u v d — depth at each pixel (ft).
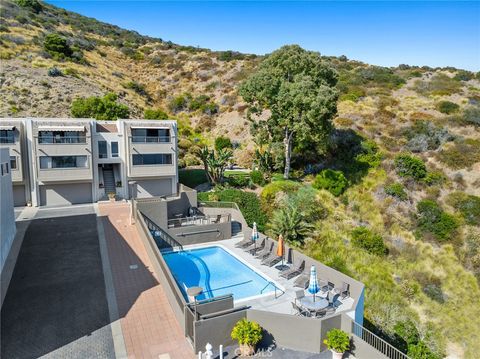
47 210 105.50
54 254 73.05
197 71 275.18
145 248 77.10
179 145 171.94
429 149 136.05
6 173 73.10
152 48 331.36
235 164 158.51
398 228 106.01
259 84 123.34
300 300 53.93
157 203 89.81
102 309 53.62
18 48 221.66
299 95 112.37
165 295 58.44
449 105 164.86
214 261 79.82
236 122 197.57
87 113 166.50
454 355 76.95
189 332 47.19
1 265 60.75
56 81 195.93
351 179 124.47
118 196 121.60
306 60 122.21
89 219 96.32
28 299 55.72
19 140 105.19
